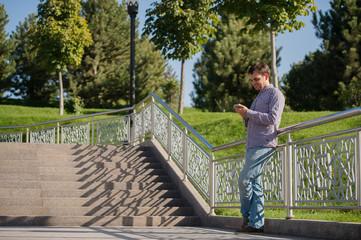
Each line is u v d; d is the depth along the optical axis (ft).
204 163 21.29
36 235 13.06
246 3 44.98
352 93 81.41
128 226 19.16
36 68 140.36
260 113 13.38
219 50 114.42
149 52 143.74
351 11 98.94
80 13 133.39
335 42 100.37
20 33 143.13
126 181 24.72
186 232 15.34
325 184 12.35
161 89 155.33
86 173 24.80
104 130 35.65
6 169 23.56
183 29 54.08
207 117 63.52
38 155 26.22
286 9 44.70
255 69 14.07
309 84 101.81
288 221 13.30
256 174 13.64
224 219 18.08
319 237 11.90
